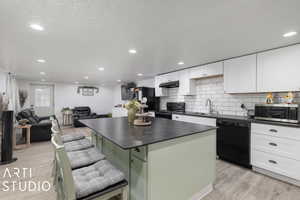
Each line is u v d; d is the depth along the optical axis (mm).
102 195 1178
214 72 3395
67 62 3447
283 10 1438
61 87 7328
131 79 6359
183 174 1631
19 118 4227
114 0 1305
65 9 1440
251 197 1829
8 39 2135
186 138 1662
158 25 1761
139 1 1318
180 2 1328
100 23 1716
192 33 1962
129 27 1811
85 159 1617
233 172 2471
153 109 5383
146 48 2521
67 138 2340
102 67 3982
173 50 2637
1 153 2834
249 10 1443
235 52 2721
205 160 1889
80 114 6934
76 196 1074
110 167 1407
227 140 2842
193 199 1739
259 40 2174
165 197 1467
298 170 2041
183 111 4383
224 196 1848
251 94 3088
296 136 2055
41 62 3434
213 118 3092
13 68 4047
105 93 8680
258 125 2430
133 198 1537
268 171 2363
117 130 1822
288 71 2344
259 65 2672
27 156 3180
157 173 1403
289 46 2338
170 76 4594
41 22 1684
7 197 1836
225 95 3529
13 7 1396
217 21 1659
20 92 6020
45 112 6953
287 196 1849
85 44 2340
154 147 1380
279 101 2682
